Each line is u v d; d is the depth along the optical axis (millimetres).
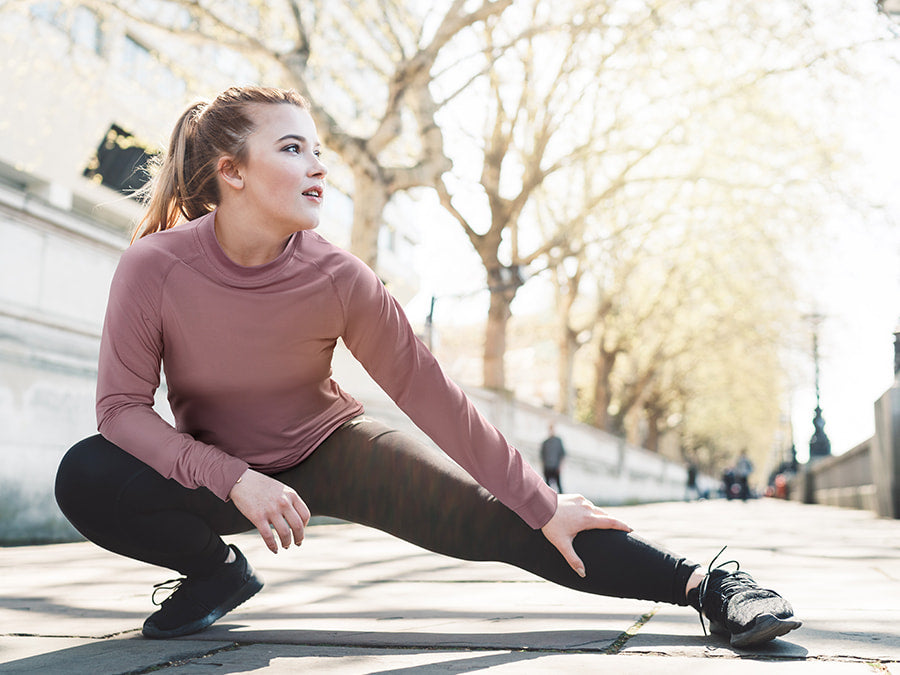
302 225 1922
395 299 2096
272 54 12172
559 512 2000
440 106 12859
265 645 2020
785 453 56719
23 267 7191
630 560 1997
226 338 1958
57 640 2111
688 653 1836
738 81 15188
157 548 2074
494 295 18844
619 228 21297
